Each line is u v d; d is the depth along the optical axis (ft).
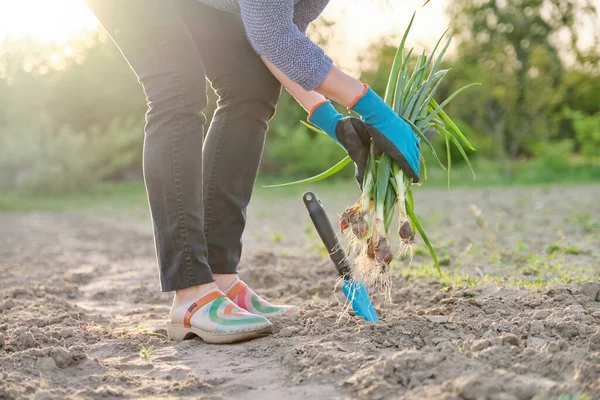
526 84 64.64
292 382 6.61
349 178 67.62
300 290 12.50
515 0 73.46
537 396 5.64
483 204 34.01
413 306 10.00
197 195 8.05
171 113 7.86
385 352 7.12
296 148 68.59
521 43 73.77
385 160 7.72
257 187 60.08
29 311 10.78
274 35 7.16
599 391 5.80
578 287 9.78
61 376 7.05
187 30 7.97
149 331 9.18
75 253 21.75
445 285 11.28
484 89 64.64
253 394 6.39
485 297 9.72
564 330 7.59
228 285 9.01
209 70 8.59
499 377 5.96
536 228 21.88
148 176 8.00
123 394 6.45
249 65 8.49
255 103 8.64
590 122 66.74
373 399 5.93
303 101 8.34
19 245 24.57
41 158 59.31
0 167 59.11
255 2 7.04
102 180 68.90
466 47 73.26
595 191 41.50
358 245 7.93
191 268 8.11
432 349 6.68
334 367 6.66
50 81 70.54
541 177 58.34
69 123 73.15
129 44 7.89
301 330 8.29
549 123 69.31
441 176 60.95
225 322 8.10
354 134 7.80
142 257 20.22
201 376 6.97
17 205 48.14
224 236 8.86
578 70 71.61
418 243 17.38
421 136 7.93
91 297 13.11
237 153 8.71
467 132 67.41
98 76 72.49
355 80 7.52
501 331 7.72
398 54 8.20
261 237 23.49
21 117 68.08
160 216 8.04
